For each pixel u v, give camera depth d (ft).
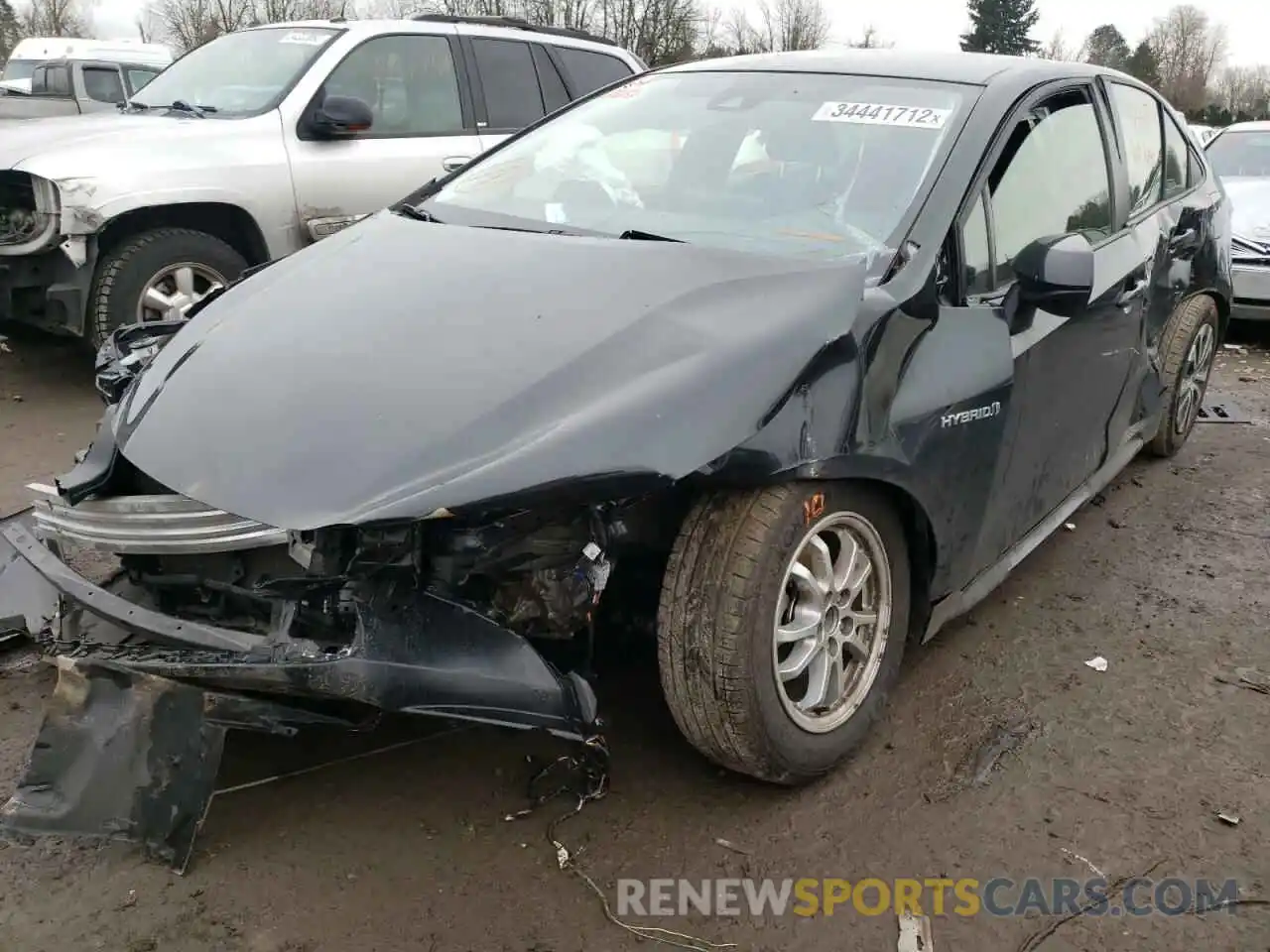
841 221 9.82
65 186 17.49
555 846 8.34
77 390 19.92
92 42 60.23
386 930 7.48
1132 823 8.85
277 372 8.36
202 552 7.67
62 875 7.86
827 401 8.04
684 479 7.62
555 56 23.79
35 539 8.49
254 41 21.93
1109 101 13.35
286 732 7.93
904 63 11.71
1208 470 17.43
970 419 9.37
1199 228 15.84
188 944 7.30
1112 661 11.34
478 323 8.44
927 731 10.00
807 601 8.70
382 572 7.30
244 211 19.22
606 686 10.28
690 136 11.46
